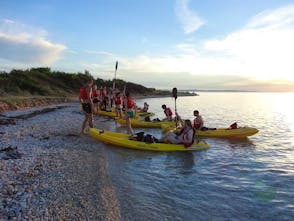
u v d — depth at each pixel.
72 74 55.47
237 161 10.81
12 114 19.69
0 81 36.09
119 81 73.31
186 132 12.15
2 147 10.23
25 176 7.59
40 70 50.97
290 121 25.61
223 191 7.67
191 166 9.95
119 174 8.71
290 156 11.76
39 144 11.20
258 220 6.09
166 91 101.12
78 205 6.29
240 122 24.45
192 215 6.22
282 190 7.82
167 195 7.26
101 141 12.54
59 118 19.14
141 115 24.92
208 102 61.59
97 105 24.22
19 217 5.49
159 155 11.23
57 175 7.95
